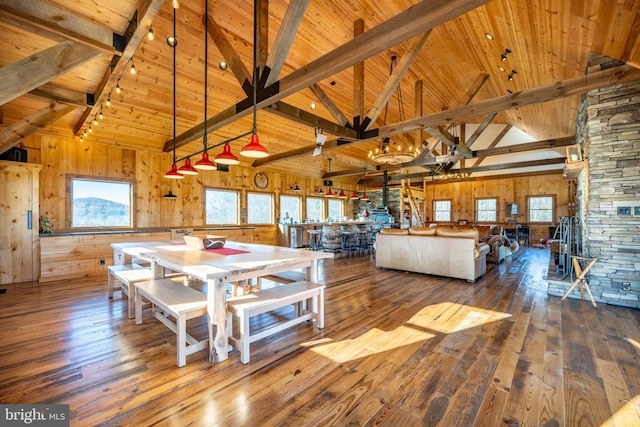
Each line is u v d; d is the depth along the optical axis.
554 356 2.29
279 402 1.76
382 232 6.09
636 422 1.56
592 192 3.75
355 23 4.22
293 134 7.39
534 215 10.30
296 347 2.47
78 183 5.46
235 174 8.03
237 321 3.07
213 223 7.57
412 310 3.40
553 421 1.58
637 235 3.46
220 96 5.34
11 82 2.34
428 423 1.57
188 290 2.69
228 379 2.00
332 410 1.68
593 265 3.74
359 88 4.99
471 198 11.62
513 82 5.03
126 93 4.78
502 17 3.18
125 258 4.12
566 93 3.35
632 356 2.29
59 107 4.07
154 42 4.03
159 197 6.50
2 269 4.52
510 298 3.89
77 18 2.58
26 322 2.99
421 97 5.59
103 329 2.82
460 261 4.88
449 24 3.82
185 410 1.68
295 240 8.99
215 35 3.83
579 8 2.51
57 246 4.81
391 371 2.10
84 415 1.64
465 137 10.90
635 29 2.52
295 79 2.94
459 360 2.25
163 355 2.33
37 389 1.88
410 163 8.33
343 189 11.81
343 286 4.52
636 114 3.45
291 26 2.82
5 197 4.54
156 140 6.11
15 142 3.87
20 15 2.27
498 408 1.69
